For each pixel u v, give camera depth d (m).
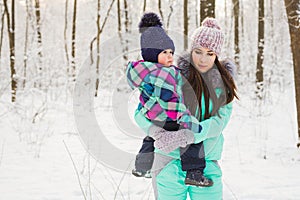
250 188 4.99
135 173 3.19
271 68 16.66
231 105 3.04
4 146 7.49
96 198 4.64
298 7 6.91
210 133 2.85
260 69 13.45
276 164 6.17
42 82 14.41
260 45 13.58
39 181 5.36
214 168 2.96
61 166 6.12
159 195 3.00
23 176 5.61
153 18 2.88
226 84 2.96
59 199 4.65
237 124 9.72
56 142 7.83
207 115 2.89
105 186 5.11
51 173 5.74
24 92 13.01
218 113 2.90
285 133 8.66
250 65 18.08
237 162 6.31
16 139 8.09
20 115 9.86
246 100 12.80
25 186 5.14
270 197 4.68
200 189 2.93
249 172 5.74
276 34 20.98
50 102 12.48
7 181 5.37
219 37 2.92
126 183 5.24
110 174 5.50
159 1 17.88
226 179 5.39
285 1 7.04
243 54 20.33
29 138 8.12
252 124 9.73
